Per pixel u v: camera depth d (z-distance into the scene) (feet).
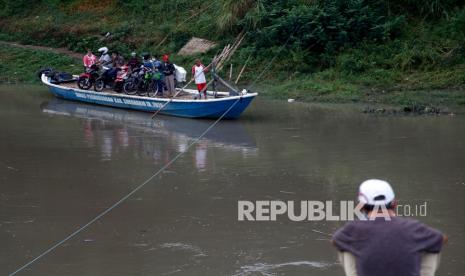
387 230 12.53
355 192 37.52
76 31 106.63
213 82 66.95
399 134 54.08
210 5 102.53
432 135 53.36
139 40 101.19
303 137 53.93
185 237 30.73
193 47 95.45
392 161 44.73
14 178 42.14
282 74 84.38
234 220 33.12
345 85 77.82
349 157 46.21
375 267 12.37
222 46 93.20
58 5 115.96
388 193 12.85
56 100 79.00
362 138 52.80
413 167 42.93
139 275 26.37
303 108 69.46
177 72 72.54
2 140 54.34
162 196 37.60
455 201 35.40
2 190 39.37
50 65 97.76
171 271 26.73
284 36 87.61
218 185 39.73
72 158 47.62
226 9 94.17
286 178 40.98
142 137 55.62
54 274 26.68
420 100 70.08
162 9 107.96
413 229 12.55
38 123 62.64
